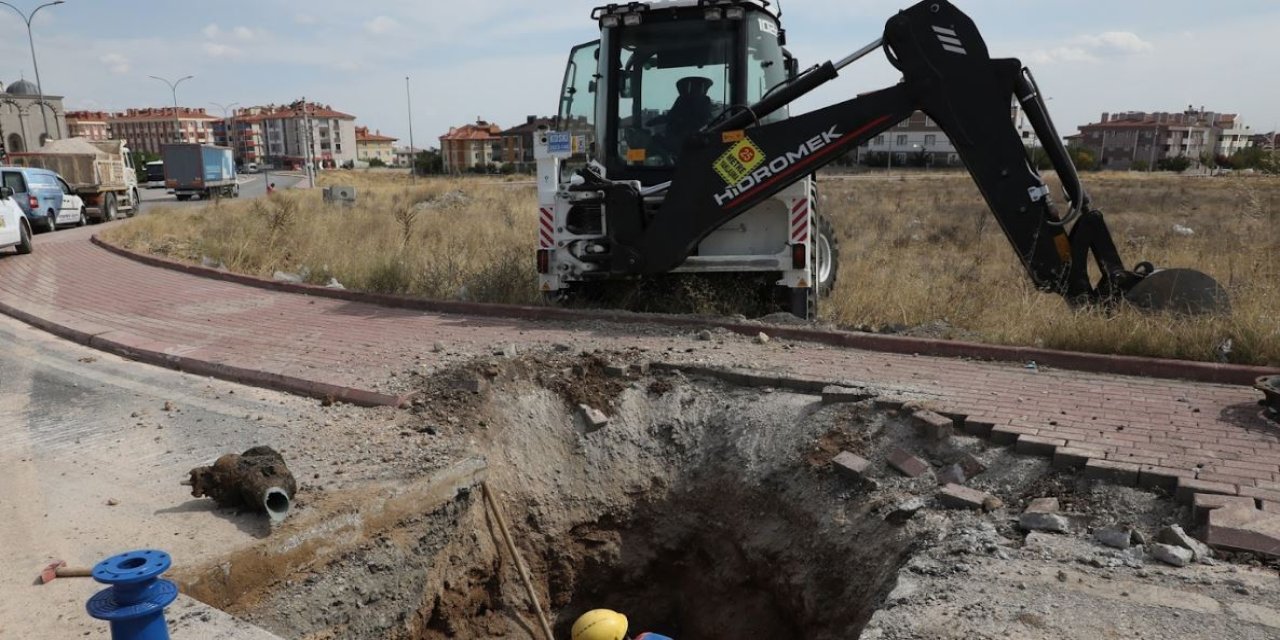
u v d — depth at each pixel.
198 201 41.12
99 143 30.56
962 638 3.17
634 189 8.05
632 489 5.82
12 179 20.95
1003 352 6.59
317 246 14.44
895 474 4.78
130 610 2.43
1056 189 23.59
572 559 5.65
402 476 4.76
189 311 9.60
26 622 3.24
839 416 5.41
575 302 8.88
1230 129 116.00
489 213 22.55
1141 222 19.50
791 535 5.06
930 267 12.96
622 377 6.38
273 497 4.16
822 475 5.04
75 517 4.21
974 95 7.32
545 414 5.99
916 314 8.72
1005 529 4.05
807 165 7.65
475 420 5.74
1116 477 4.25
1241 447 4.55
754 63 8.42
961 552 3.87
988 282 11.05
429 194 31.69
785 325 7.59
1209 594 3.33
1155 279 7.15
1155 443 4.61
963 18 7.28
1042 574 3.58
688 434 5.93
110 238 17.47
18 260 15.03
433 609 4.72
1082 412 5.17
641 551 5.81
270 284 11.28
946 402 5.34
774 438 5.53
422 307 9.43
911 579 3.73
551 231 8.48
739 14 8.14
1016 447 4.68
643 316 8.12
